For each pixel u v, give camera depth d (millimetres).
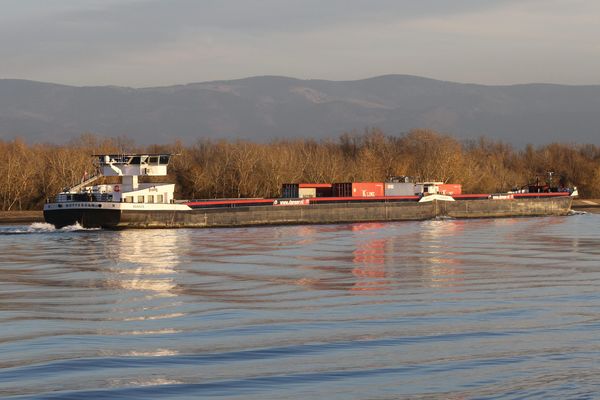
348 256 118562
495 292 81000
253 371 49125
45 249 128500
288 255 120125
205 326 63000
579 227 187000
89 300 76938
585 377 46969
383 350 54062
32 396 44375
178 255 120000
